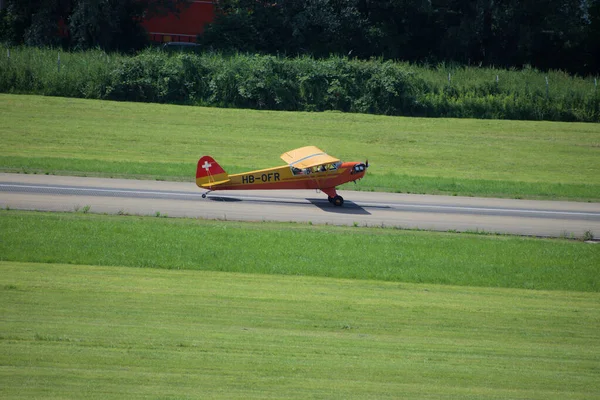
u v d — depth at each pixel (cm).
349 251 8431
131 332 4906
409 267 7931
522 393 4075
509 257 8519
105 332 4856
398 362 4572
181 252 8000
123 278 6819
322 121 18788
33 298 5753
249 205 10925
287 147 15925
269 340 4925
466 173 14625
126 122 17212
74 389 3694
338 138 17125
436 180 13575
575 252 8888
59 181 11562
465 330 5566
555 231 10275
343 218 10456
